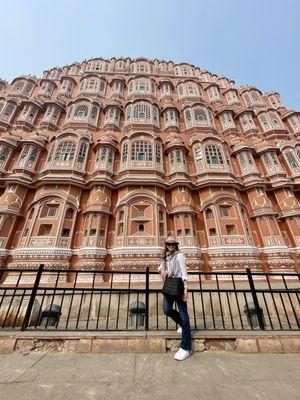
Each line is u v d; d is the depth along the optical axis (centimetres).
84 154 1730
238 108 2442
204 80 2991
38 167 1684
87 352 451
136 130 1986
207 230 1452
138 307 639
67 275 1228
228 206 1541
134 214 1460
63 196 1459
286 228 1529
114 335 473
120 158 1778
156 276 1227
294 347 467
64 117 2186
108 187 1570
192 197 1612
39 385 324
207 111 2223
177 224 1452
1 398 291
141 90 2466
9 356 433
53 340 471
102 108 2234
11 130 1952
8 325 611
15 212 1398
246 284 1160
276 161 1817
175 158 1747
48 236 1309
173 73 2984
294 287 1087
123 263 1253
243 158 1816
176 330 495
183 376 352
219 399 288
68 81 2548
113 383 330
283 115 2388
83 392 305
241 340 470
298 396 298
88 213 1434
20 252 1223
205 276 1273
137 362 406
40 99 2252
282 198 1616
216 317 837
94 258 1272
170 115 2181
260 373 363
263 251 1410
